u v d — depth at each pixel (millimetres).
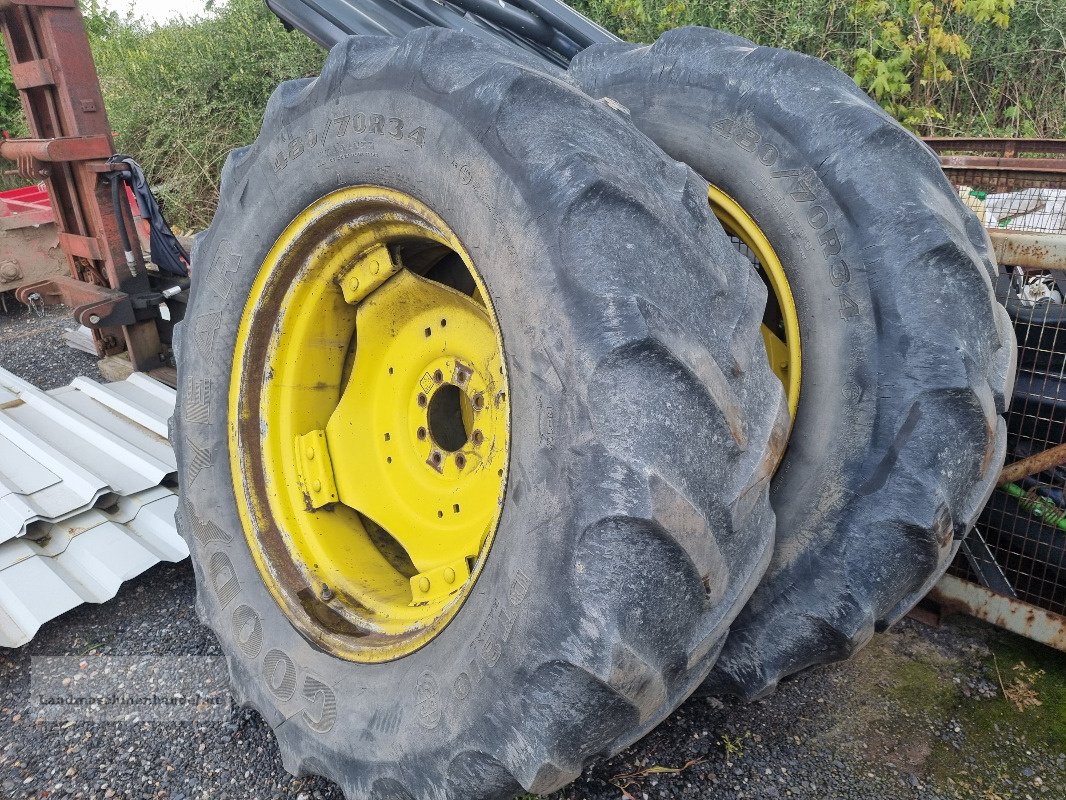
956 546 1978
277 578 2029
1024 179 2688
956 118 6586
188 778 2064
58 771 2104
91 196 4004
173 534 2879
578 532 1278
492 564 1476
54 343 5594
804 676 2342
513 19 2619
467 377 1875
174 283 4391
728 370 1341
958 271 1794
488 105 1385
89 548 2773
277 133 1911
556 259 1289
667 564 1292
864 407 1859
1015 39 6566
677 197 1388
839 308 1880
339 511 2156
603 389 1246
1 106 11430
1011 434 2463
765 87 1923
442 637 1591
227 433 2154
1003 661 2389
